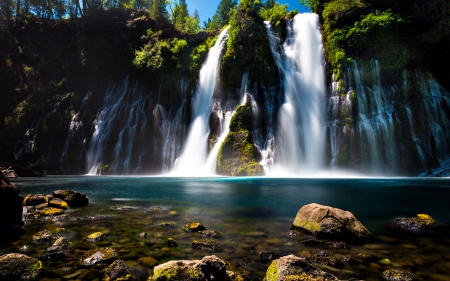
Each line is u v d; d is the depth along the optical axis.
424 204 9.59
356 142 27.36
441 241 5.59
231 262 4.29
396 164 27.02
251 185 15.72
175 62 38.06
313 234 5.76
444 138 27.80
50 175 32.25
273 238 5.73
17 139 35.06
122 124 37.09
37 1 48.34
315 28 33.97
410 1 29.95
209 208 9.01
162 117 36.50
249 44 33.19
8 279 3.69
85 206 9.48
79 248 5.03
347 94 28.91
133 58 40.97
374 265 4.34
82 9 51.56
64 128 37.09
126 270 3.86
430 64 29.73
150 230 6.30
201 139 32.69
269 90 32.19
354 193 12.11
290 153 29.28
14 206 6.29
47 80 41.72
